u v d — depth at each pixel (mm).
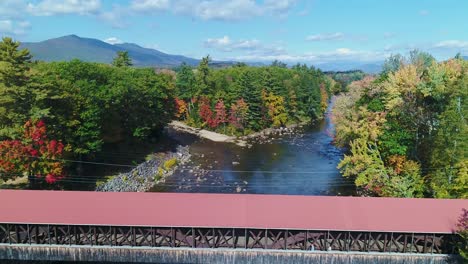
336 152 67125
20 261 27344
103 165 51344
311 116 103438
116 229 28062
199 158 62938
